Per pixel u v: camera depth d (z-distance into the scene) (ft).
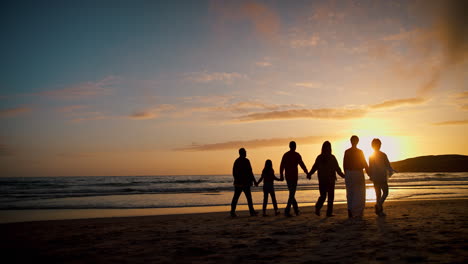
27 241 17.99
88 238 18.76
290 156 28.04
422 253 12.10
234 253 13.57
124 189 110.01
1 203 57.06
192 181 202.28
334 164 27.02
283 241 15.94
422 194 64.90
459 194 64.90
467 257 11.32
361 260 11.39
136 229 22.53
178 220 28.27
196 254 13.61
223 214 34.22
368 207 35.22
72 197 72.43
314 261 11.58
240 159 30.76
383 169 25.30
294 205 28.99
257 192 84.43
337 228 19.49
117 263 12.34
